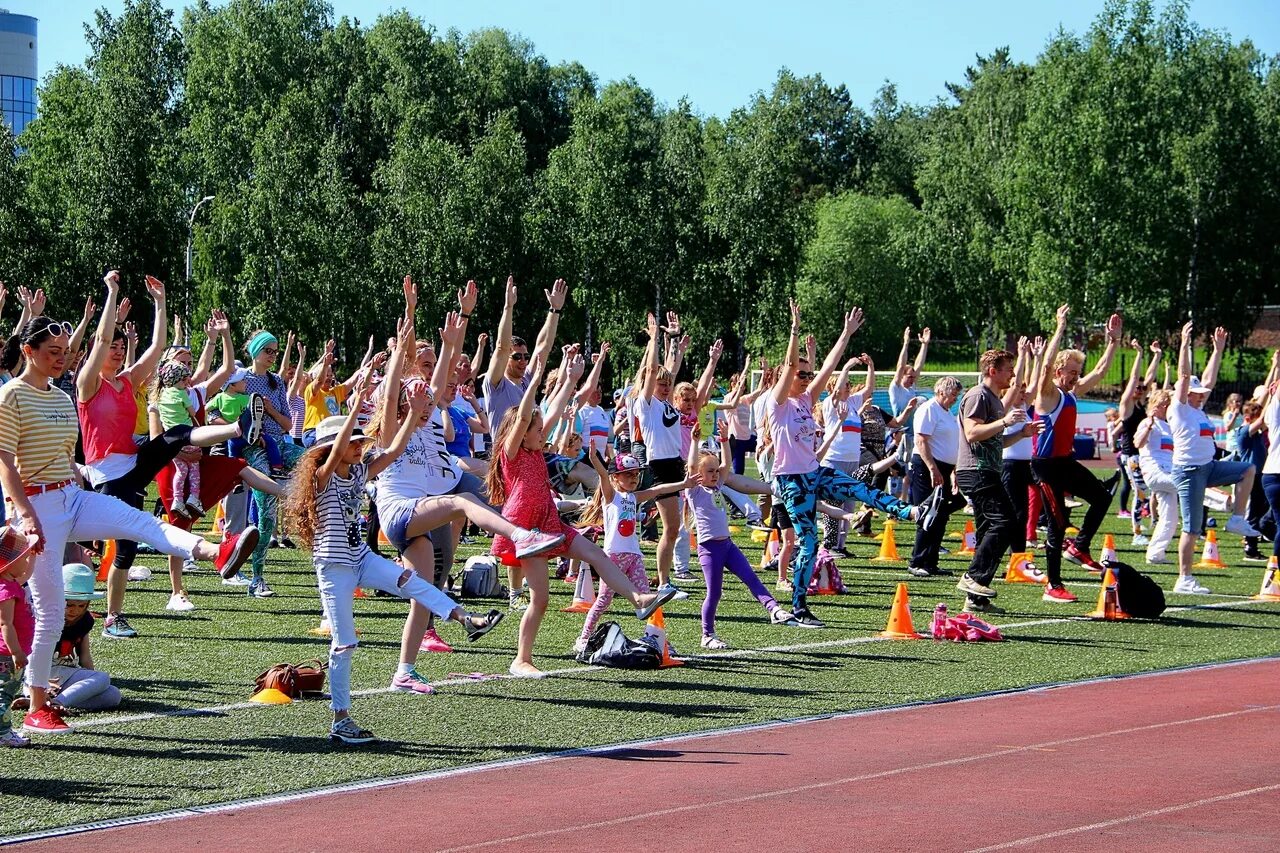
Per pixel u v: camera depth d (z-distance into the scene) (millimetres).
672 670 9680
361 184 64312
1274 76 62000
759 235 60656
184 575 14359
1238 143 54531
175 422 12766
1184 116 54406
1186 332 14188
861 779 6645
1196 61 55344
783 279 61906
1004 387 12586
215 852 5434
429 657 10047
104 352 9602
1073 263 54250
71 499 7578
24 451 7363
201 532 18172
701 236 62000
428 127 64312
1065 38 56062
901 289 72312
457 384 12094
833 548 17312
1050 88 55250
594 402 16625
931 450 15375
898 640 11070
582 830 5750
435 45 73125
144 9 65688
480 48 80000
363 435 7477
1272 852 5332
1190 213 53812
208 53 64000
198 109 63594
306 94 59562
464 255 54719
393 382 8758
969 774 6734
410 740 7438
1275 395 14523
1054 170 54688
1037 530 19297
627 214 59625
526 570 9281
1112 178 53656
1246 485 17641
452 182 55625
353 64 67062
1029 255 56500
